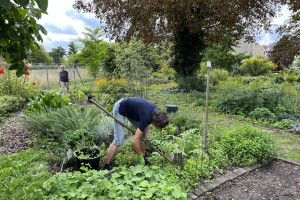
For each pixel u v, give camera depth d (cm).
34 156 335
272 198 276
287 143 467
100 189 222
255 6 1042
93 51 1527
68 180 234
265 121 608
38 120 415
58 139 395
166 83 1487
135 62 670
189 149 382
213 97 881
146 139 317
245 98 701
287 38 1012
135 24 1014
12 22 162
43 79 1219
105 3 1050
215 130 477
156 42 1070
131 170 262
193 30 1007
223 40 1149
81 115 428
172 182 255
